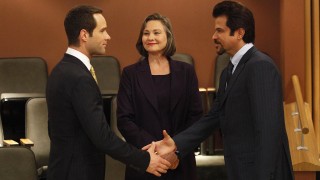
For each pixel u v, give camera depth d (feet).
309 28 33.30
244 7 19.10
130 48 39.58
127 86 22.56
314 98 33.73
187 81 22.57
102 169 18.72
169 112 22.31
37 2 39.27
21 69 37.47
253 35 19.16
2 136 33.30
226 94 18.97
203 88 36.88
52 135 18.60
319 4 33.53
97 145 18.15
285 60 33.40
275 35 39.27
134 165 19.16
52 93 18.40
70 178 18.10
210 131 21.56
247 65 18.52
